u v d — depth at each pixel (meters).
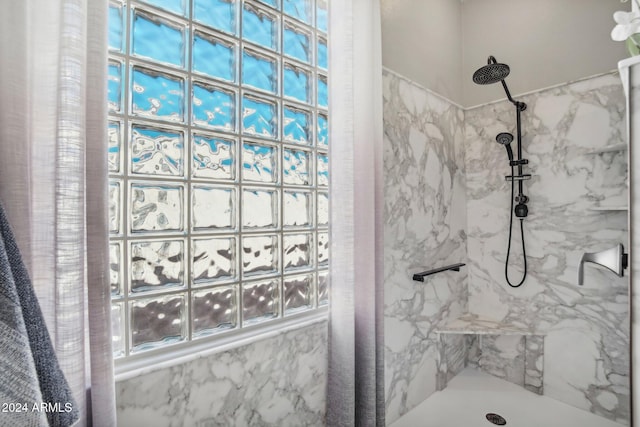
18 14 0.58
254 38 1.13
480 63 1.99
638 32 0.95
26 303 0.49
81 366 0.65
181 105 0.95
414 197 1.66
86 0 0.68
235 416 1.00
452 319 1.94
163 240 0.91
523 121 1.82
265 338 1.08
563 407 1.66
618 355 1.51
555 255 1.71
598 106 1.55
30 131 0.63
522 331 1.79
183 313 0.95
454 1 2.02
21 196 0.58
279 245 1.20
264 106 1.16
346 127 1.22
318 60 1.36
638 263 0.90
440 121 1.86
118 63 0.84
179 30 0.95
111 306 0.75
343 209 1.22
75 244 0.64
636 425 0.93
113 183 0.83
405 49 1.62
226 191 1.05
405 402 1.61
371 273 1.27
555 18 1.69
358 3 1.31
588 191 1.58
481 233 2.01
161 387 0.84
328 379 1.27
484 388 1.85
